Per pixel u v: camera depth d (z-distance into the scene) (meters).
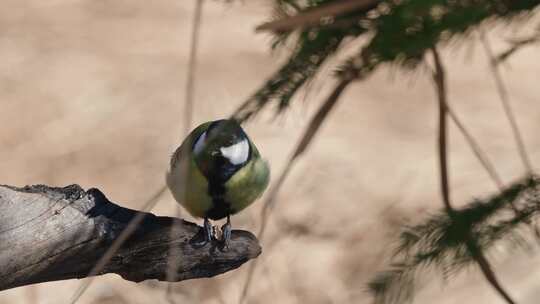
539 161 13.98
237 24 17.88
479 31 2.57
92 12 18.62
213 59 16.69
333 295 11.14
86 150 14.33
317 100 14.60
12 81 16.02
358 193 13.42
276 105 2.58
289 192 13.27
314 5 2.63
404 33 2.48
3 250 4.64
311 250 12.12
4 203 4.66
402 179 13.84
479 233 2.80
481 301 10.63
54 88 15.88
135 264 4.91
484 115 15.55
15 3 18.78
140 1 19.09
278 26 2.42
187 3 18.89
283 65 2.60
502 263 10.98
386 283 2.80
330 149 14.66
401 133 15.33
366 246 11.86
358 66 2.60
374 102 16.30
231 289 11.54
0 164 13.91
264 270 11.72
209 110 15.02
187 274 5.09
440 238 2.81
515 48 3.14
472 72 16.81
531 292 10.92
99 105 15.42
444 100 3.08
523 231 2.80
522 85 16.45
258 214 11.91
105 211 4.85
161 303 11.24
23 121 15.01
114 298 11.41
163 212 12.66
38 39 17.38
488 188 13.24
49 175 13.69
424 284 2.80
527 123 15.34
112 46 17.22
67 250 4.77
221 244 5.12
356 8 2.51
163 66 16.55
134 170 13.79
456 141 14.92
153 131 14.75
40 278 4.84
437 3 2.40
